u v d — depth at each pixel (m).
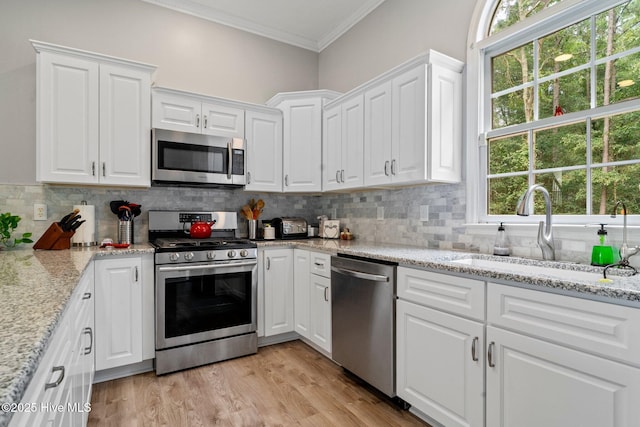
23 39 2.47
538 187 1.75
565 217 1.83
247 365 2.47
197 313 2.44
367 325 2.05
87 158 2.36
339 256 2.35
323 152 3.07
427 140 2.10
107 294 2.17
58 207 2.54
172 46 3.03
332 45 3.62
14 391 0.47
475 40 2.23
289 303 2.87
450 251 2.20
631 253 1.46
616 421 1.07
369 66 3.12
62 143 2.29
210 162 2.77
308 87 3.78
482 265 1.97
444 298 1.63
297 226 3.27
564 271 1.64
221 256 2.52
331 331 2.41
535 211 1.98
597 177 1.73
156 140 2.54
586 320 1.14
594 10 1.75
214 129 2.84
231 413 1.86
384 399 2.02
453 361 1.58
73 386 1.19
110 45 2.77
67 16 2.62
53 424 0.84
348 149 2.77
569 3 1.78
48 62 2.25
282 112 3.18
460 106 2.27
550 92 1.93
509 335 1.36
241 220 3.28
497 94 2.18
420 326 1.75
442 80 2.17
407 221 2.66
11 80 2.43
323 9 3.14
